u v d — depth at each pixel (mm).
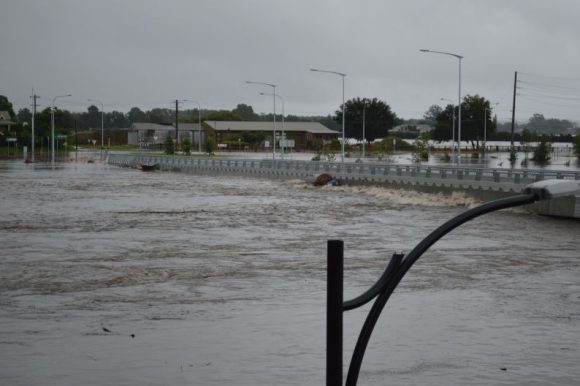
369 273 22312
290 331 14945
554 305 17719
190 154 137250
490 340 14242
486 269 23062
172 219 38000
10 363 12594
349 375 5008
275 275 21891
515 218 39500
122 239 30062
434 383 11523
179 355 13133
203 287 19984
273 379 11711
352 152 147000
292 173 73125
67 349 13539
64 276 21547
